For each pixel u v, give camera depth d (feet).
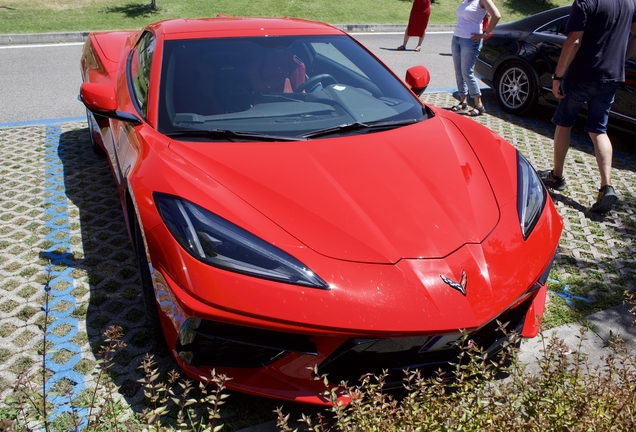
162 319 7.94
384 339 7.00
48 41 38.01
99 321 9.80
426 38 46.39
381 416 6.38
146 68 11.57
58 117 21.27
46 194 14.73
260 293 6.95
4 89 24.98
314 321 6.84
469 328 7.02
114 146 11.90
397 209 8.10
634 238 13.62
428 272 7.30
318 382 7.39
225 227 7.50
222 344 7.51
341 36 12.96
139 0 50.26
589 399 6.35
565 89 14.84
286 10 50.72
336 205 8.00
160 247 7.63
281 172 8.58
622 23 13.93
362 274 7.15
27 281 10.90
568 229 13.93
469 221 8.20
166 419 7.76
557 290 11.23
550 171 16.26
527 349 9.36
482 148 10.32
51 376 8.43
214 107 10.33
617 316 10.48
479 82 29.86
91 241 12.48
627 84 19.01
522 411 6.79
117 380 8.43
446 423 6.08
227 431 7.65
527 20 23.07
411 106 11.58
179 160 8.77
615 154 19.69
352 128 10.27
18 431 7.06
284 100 10.81
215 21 12.84
